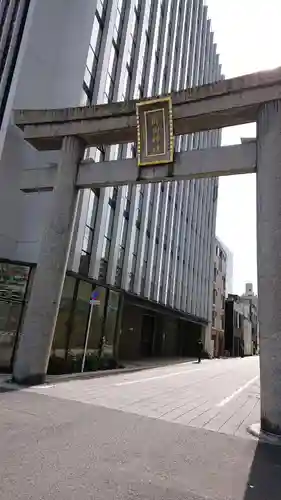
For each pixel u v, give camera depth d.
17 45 14.52
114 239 17.17
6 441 4.70
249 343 72.31
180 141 30.80
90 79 14.95
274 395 6.72
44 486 3.47
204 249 39.53
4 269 12.42
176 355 34.84
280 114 8.35
